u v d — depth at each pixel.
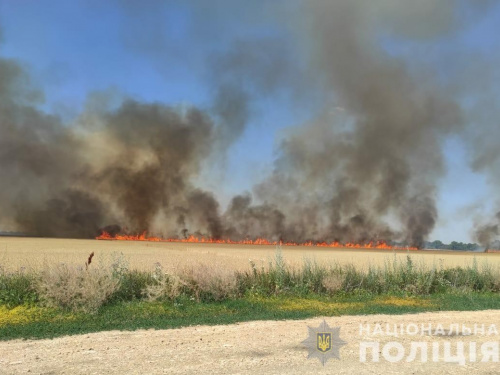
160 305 11.50
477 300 14.81
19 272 12.46
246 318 10.41
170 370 6.05
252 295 13.38
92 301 10.55
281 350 7.28
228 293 12.94
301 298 13.70
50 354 6.88
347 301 13.67
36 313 10.12
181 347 7.40
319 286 14.80
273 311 11.38
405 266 17.48
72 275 11.13
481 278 17.81
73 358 6.64
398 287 16.02
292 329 9.12
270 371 6.06
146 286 12.38
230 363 6.43
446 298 15.07
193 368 6.16
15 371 5.97
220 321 9.96
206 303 12.20
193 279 12.89
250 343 7.75
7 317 9.69
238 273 14.46
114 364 6.32
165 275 12.97
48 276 11.26
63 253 34.09
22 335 8.23
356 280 15.78
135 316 10.18
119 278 12.25
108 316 10.09
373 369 6.27
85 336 8.25
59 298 10.55
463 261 34.72
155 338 8.11
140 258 27.05
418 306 13.05
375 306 12.65
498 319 10.95
